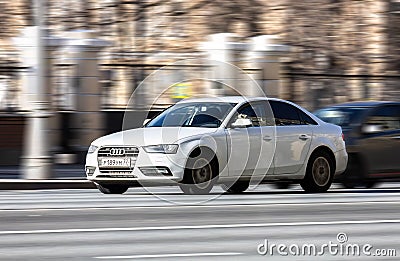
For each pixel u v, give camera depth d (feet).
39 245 50.11
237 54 128.47
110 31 151.94
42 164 94.73
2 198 79.77
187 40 156.56
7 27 144.66
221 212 66.59
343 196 80.79
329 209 68.90
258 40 130.41
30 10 145.38
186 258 45.88
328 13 163.43
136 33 153.17
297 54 158.30
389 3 166.81
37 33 96.84
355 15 165.58
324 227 58.18
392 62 165.07
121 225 58.90
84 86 121.39
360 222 60.75
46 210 68.23
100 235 54.24
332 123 91.15
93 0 151.84
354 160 89.61
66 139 119.55
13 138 119.14
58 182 92.84
